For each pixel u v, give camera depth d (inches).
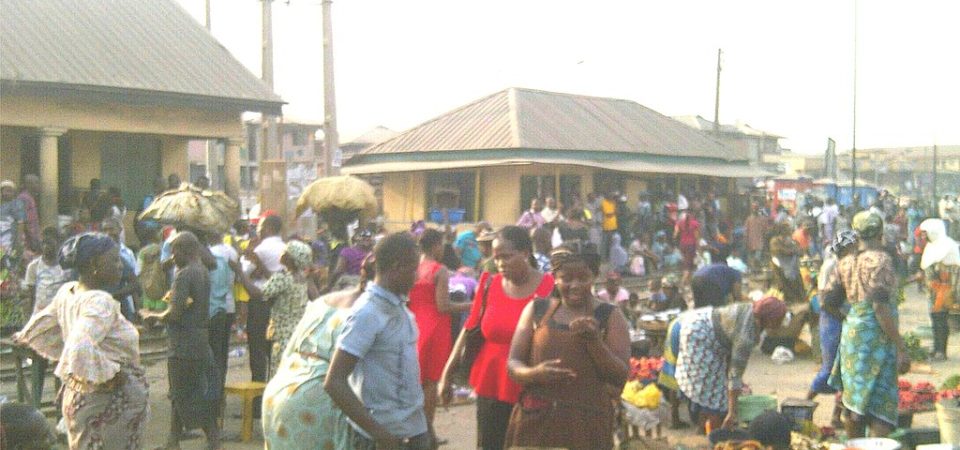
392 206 1170.6
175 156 1011.9
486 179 1087.6
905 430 324.5
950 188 2854.3
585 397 207.0
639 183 1218.6
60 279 504.4
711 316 311.7
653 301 612.7
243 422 372.8
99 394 236.4
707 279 427.5
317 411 214.4
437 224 1097.4
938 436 324.2
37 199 848.3
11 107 824.9
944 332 562.6
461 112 1210.6
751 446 263.3
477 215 1089.4
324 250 641.0
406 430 206.7
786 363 553.3
